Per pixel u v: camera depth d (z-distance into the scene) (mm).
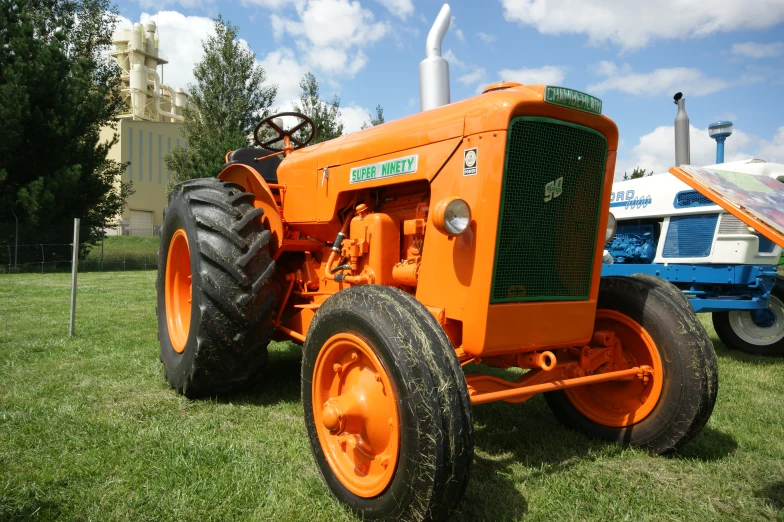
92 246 17734
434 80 3281
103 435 2682
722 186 2281
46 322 5891
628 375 2629
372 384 2051
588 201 2453
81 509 2010
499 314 2197
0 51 15609
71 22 20422
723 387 4008
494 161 2145
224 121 18281
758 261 5070
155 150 32562
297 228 3518
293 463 2428
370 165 2766
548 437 2881
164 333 3719
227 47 18391
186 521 1944
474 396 2102
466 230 2219
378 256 2646
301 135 16000
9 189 15711
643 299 2713
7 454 2432
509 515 2053
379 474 2002
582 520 2047
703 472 2479
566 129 2309
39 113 15289
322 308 2264
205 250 3070
